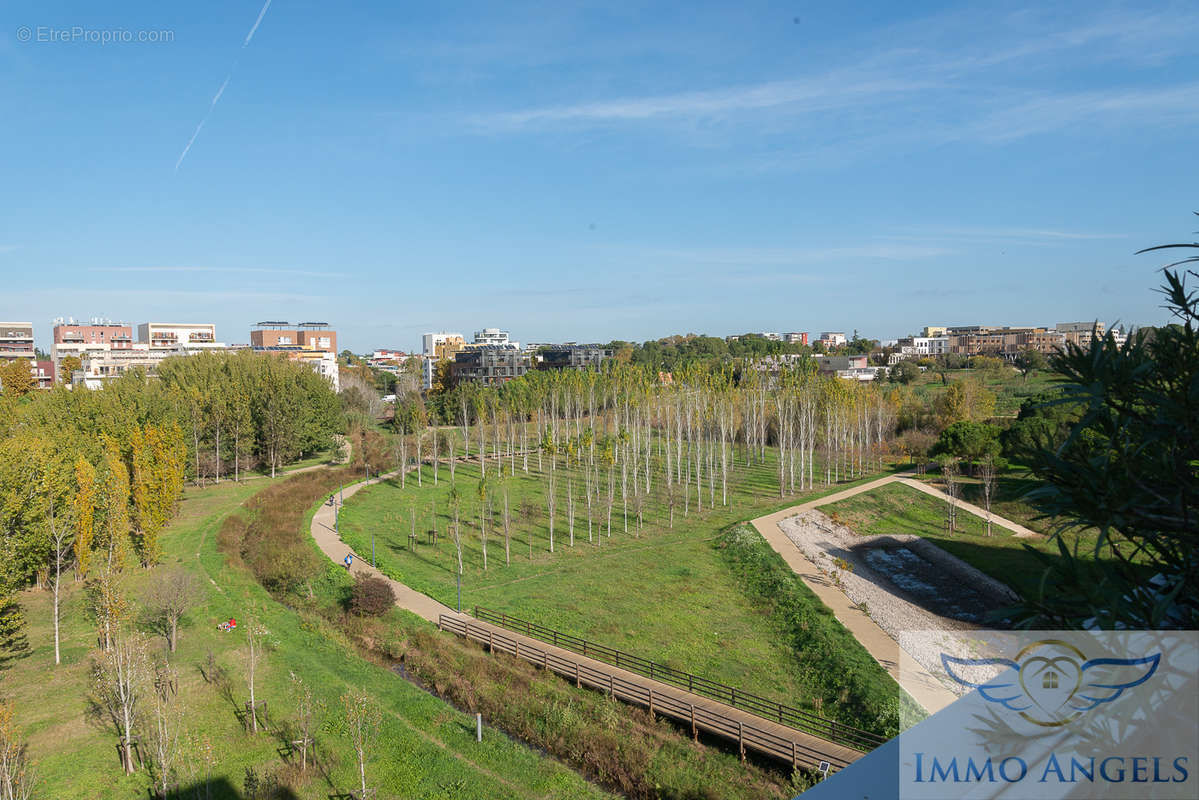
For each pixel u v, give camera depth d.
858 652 27.62
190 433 62.94
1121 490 3.92
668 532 50.16
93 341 144.25
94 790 20.38
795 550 42.88
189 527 47.88
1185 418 3.83
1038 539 45.78
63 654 28.67
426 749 22.84
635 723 23.73
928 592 37.06
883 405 82.00
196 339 158.88
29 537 30.20
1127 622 3.84
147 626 30.91
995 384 108.06
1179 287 4.02
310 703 25.20
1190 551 3.91
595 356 137.00
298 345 176.62
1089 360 4.16
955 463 61.78
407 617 33.50
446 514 55.38
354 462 76.94
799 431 73.69
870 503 55.25
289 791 20.66
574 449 68.56
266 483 66.12
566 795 20.67
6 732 19.50
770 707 24.22
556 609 34.50
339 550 44.00
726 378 89.12
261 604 34.84
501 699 25.97
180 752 21.38
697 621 32.94
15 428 51.41
